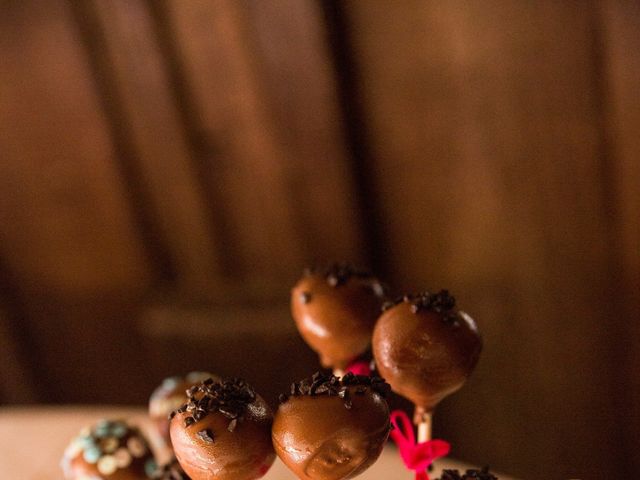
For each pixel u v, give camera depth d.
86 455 0.42
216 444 0.28
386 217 0.88
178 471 0.39
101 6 0.84
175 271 0.96
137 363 1.03
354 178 0.85
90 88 0.88
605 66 0.71
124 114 0.88
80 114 0.90
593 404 0.86
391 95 0.82
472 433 0.94
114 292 1.00
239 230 0.90
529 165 0.78
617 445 0.87
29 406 1.09
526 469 0.93
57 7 0.85
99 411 0.58
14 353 1.05
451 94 0.79
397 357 0.32
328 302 0.36
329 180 0.84
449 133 0.81
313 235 0.88
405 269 0.90
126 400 1.07
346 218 0.85
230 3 0.79
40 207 0.97
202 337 0.93
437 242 0.87
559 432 0.89
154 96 0.86
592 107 0.73
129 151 0.90
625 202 0.75
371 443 0.28
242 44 0.80
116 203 0.94
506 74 0.75
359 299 0.36
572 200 0.77
